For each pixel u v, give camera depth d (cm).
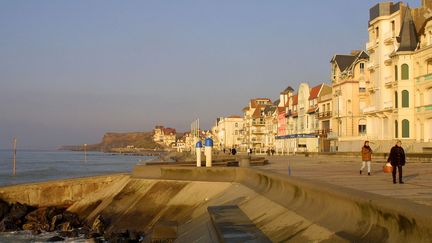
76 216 2708
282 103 12000
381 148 5659
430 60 5112
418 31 5584
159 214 2480
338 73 7469
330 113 7788
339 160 5175
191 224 2039
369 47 6438
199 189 2578
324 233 1145
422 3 5859
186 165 3244
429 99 5103
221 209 1891
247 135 14012
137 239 2184
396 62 5462
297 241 1202
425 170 2800
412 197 1418
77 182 3038
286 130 10712
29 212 2862
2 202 2880
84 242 2306
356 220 1050
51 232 2580
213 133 18738
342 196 1129
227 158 5134
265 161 4353
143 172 2978
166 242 1958
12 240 2398
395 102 5525
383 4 6081
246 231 1423
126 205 2689
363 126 6981
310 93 9338
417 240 790
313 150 8594
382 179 2189
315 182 1443
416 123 5284
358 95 7019
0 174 9200
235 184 2514
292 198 1573
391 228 888
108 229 2456
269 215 1588
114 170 11006
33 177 8406
